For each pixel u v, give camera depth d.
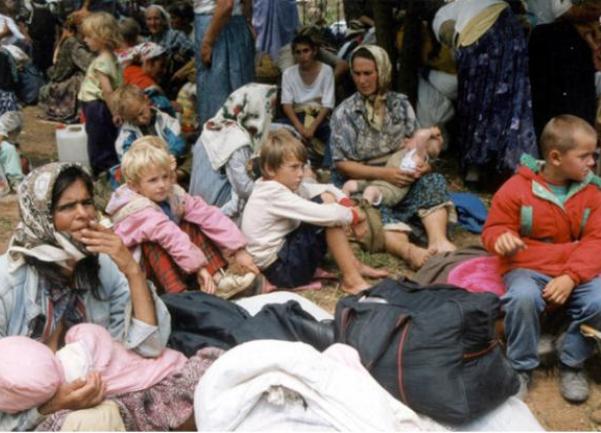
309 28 6.15
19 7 10.11
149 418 2.72
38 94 8.91
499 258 3.48
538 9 5.63
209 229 3.89
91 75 5.79
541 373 3.45
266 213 3.98
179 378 2.81
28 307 2.66
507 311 3.21
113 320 2.89
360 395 2.39
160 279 3.70
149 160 3.65
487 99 5.27
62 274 2.71
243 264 3.91
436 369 2.70
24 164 6.06
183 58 7.51
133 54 6.38
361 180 4.70
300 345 2.51
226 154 4.41
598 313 3.16
